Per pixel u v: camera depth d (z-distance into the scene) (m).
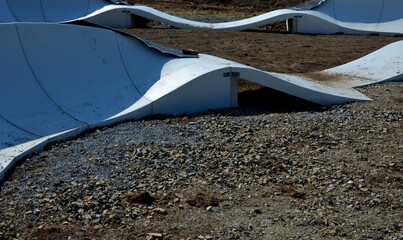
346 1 26.12
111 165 7.55
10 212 6.12
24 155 8.02
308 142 8.83
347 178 7.24
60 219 5.98
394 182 7.07
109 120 9.84
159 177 7.18
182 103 10.76
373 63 14.94
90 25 13.37
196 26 24.97
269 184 7.09
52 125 9.27
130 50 12.23
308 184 7.09
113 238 5.58
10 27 9.75
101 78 11.09
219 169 7.49
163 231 5.73
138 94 11.15
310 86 12.09
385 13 25.42
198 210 6.26
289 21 25.64
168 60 12.41
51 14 24.27
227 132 9.23
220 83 11.11
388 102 11.60
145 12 24.55
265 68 15.96
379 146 8.61
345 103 11.73
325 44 21.31
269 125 9.76
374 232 5.68
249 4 39.16
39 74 10.02
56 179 7.04
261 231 5.73
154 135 8.99
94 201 6.38
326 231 5.71
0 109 8.98
